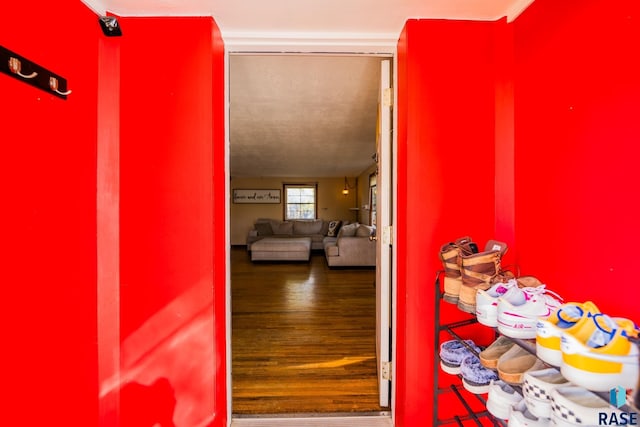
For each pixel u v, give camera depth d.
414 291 1.45
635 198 0.85
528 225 1.30
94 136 1.34
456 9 1.37
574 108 1.06
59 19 1.15
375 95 2.75
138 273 1.41
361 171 8.15
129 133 1.40
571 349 0.70
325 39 1.55
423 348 1.45
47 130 1.10
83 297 1.28
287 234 8.48
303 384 2.07
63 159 1.17
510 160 1.41
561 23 1.11
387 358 1.80
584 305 0.81
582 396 0.80
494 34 1.45
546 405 0.84
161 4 1.33
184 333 1.42
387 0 1.30
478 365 1.18
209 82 1.40
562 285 1.11
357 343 2.71
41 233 1.07
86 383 1.30
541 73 1.22
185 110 1.41
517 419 0.89
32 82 1.03
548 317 0.86
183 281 1.42
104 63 1.38
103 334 1.39
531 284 1.06
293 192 9.36
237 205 9.30
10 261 0.96
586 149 1.01
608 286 0.93
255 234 8.12
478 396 1.17
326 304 3.80
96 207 1.36
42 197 1.08
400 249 1.54
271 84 2.50
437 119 1.44
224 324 1.59
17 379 0.98
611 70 0.92
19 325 0.99
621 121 0.89
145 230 1.41
